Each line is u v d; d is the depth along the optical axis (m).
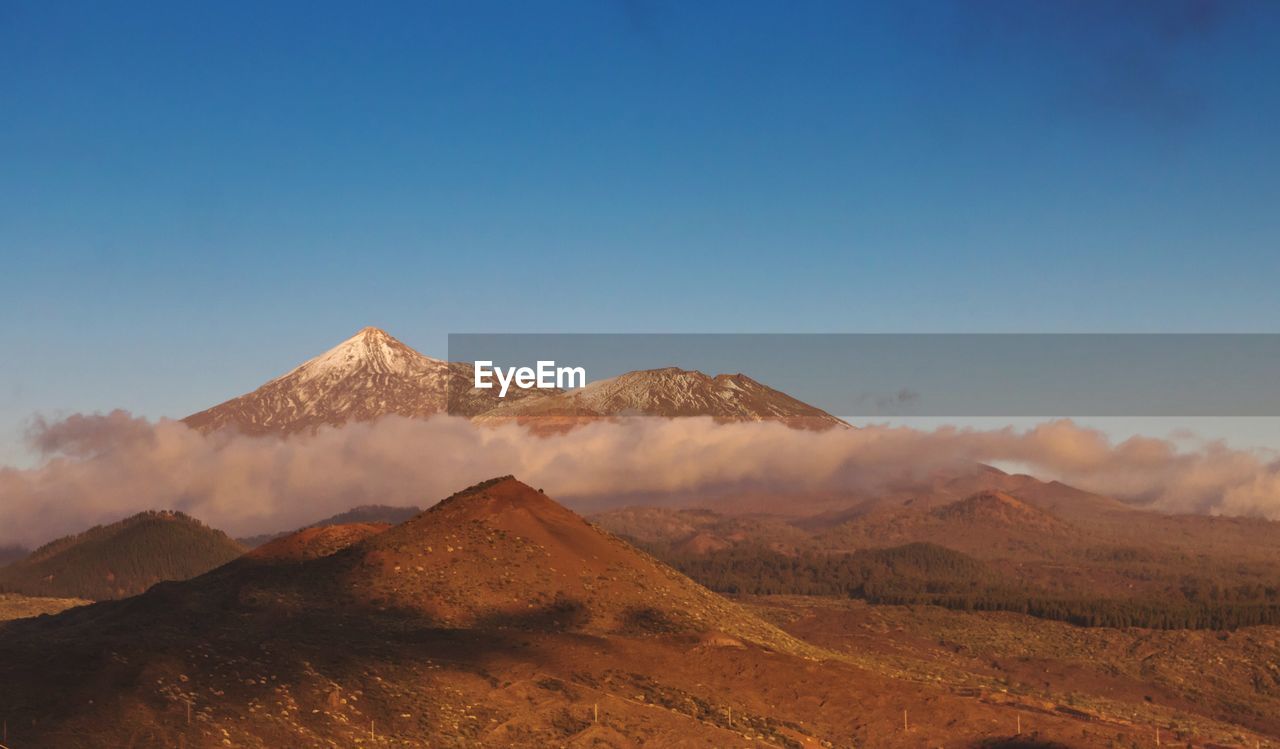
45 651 83.62
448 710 91.12
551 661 107.12
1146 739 113.00
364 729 84.19
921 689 113.38
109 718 74.56
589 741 88.69
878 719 107.31
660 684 106.50
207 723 77.31
